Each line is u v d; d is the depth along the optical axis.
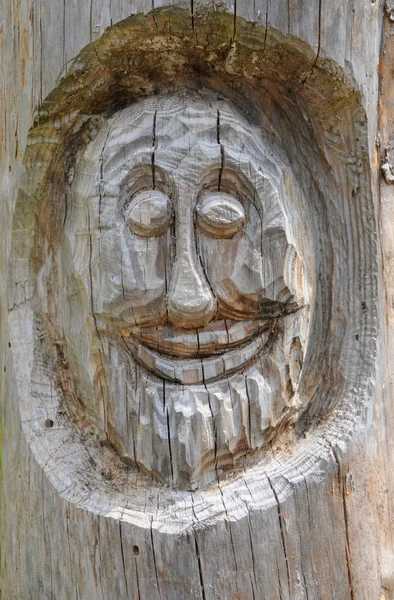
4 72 1.97
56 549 1.70
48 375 1.86
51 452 1.78
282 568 1.62
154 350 1.72
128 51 1.73
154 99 1.80
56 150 1.84
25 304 1.88
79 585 1.67
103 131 1.80
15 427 1.84
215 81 1.83
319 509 1.66
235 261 1.69
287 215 1.75
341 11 1.74
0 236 2.00
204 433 1.68
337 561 1.66
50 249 1.86
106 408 1.75
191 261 1.67
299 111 1.84
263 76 1.80
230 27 1.68
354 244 1.84
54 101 1.77
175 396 1.69
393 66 1.88
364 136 1.80
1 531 2.05
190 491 1.70
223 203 1.68
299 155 1.87
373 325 1.80
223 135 1.73
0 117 2.00
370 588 1.68
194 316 1.66
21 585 1.79
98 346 1.74
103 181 1.72
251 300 1.69
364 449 1.72
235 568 1.60
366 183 1.82
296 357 1.75
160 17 1.65
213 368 1.70
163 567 1.61
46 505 1.73
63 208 1.85
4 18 1.99
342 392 1.80
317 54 1.71
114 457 1.79
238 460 1.73
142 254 1.68
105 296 1.70
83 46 1.71
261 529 1.62
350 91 1.77
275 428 1.75
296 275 1.73
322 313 1.85
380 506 1.73
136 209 1.68
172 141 1.71
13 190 1.88
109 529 1.64
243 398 1.70
